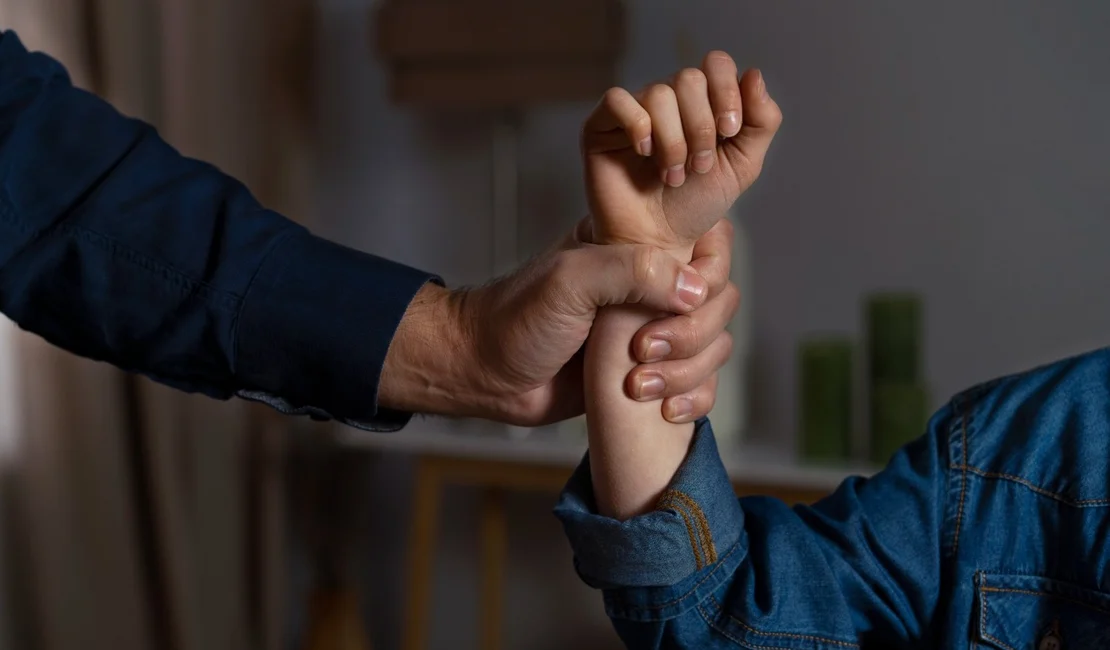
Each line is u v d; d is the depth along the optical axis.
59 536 1.75
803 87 2.13
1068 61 1.92
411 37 2.08
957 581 1.11
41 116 1.18
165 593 1.94
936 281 2.04
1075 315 1.93
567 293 1.09
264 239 1.15
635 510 1.11
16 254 1.15
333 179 2.56
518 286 1.11
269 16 2.26
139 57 1.90
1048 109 1.93
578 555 1.12
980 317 2.00
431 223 2.49
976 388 1.17
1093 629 1.07
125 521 1.87
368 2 2.50
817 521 1.15
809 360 1.83
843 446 1.82
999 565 1.10
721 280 1.12
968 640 1.10
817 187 2.13
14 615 1.72
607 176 1.09
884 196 2.07
